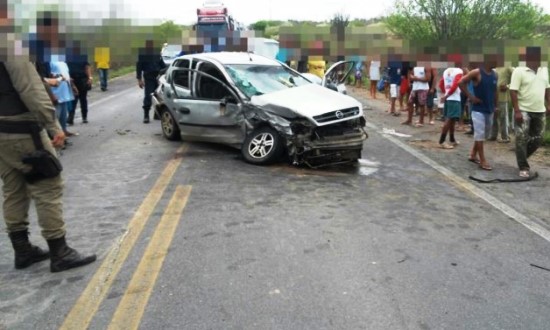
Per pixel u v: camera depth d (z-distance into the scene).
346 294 3.66
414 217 5.36
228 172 7.09
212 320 3.31
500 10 16.23
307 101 7.45
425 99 11.78
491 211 5.70
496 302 3.62
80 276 3.93
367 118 13.22
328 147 7.17
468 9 16.41
